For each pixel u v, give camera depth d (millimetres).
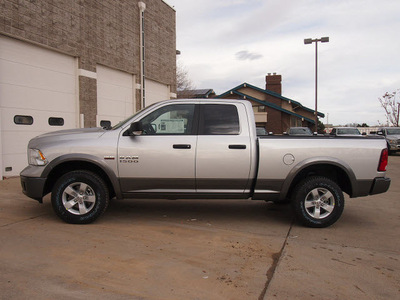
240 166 5047
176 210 6168
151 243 4352
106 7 12297
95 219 5070
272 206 6668
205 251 4125
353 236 4859
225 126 5168
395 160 17266
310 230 5113
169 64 17125
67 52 10516
